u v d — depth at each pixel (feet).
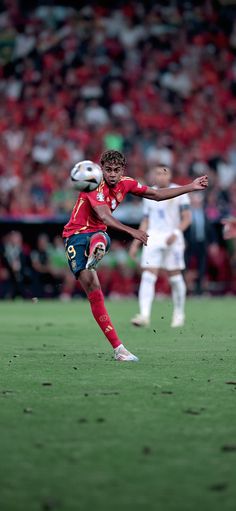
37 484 45.68
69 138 310.65
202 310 200.54
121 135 318.86
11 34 367.04
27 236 251.60
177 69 362.94
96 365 90.94
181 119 343.05
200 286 255.09
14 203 257.96
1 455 51.24
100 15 378.73
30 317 177.99
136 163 302.04
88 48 361.51
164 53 368.27
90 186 90.12
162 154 308.81
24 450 52.37
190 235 248.32
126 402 67.72
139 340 123.85
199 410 64.49
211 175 292.61
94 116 330.34
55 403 67.21
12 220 244.01
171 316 180.55
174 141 323.16
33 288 253.24
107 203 91.04
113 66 356.18
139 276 265.95
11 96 339.36
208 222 249.14
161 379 80.33
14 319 171.83
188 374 83.92
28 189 263.49
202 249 250.37
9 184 280.51
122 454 51.49
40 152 303.48
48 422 60.03
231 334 134.41
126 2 384.88
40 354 103.09
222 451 52.16
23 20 372.99
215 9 388.78
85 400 68.59
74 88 343.87
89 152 305.12
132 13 381.19
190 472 47.75
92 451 52.11
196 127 340.59
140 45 368.89
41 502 42.88
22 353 104.32
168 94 352.08
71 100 337.72
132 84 351.67
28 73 347.15
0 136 306.96
